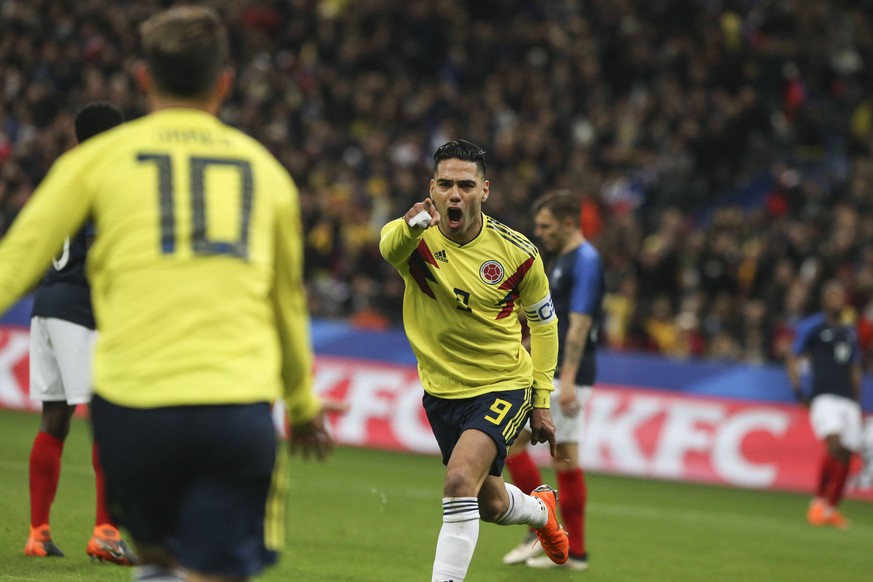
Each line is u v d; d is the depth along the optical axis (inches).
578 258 961.5
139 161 424.8
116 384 411.8
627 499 1526.8
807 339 1482.5
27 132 2445.9
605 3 2928.2
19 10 2684.5
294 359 450.0
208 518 413.7
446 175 701.9
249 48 2667.3
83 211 424.2
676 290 2192.4
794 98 2810.0
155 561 440.8
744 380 1833.2
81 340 789.2
